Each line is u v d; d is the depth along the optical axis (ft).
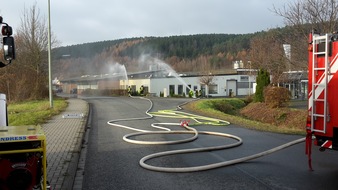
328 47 20.52
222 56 322.96
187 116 59.57
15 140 13.75
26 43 126.72
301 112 72.13
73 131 39.96
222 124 48.49
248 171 23.16
